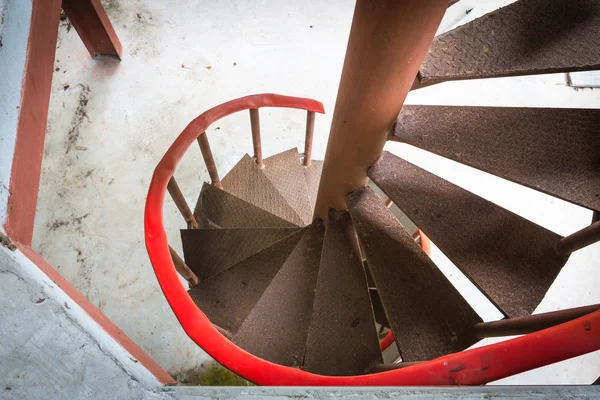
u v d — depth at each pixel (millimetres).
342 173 2027
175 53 3664
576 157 1709
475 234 1879
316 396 1055
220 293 2400
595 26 1577
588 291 3197
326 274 2203
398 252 2068
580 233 1716
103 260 3207
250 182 2979
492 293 1806
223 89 3615
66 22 3678
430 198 1943
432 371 1130
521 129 1757
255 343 2107
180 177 3443
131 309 3123
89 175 3381
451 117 1797
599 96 3576
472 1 3691
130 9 3719
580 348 1063
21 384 989
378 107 1506
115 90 3566
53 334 1024
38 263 1200
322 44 3738
